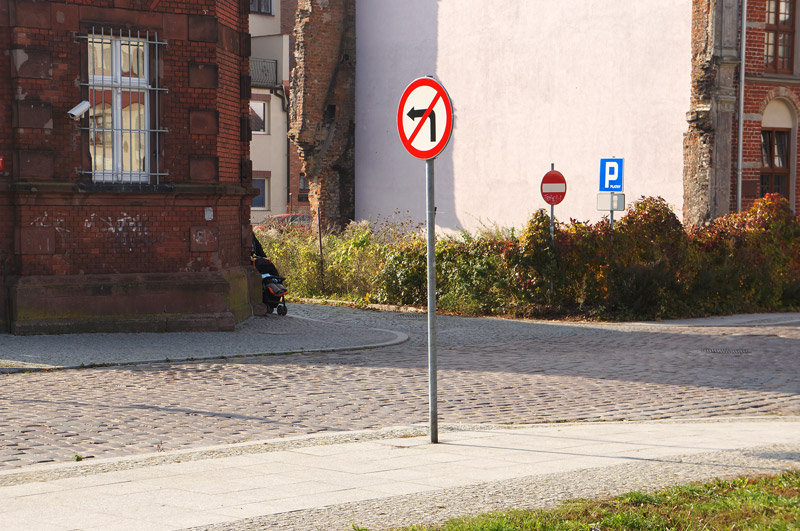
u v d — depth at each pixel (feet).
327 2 119.55
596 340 53.67
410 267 71.82
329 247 85.20
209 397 35.09
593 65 90.02
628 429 29.14
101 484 21.39
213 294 54.29
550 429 29.19
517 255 67.00
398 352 48.67
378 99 117.29
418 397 35.58
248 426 30.07
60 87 51.08
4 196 50.62
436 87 26.76
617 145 87.86
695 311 66.59
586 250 65.41
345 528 17.42
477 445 26.25
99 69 52.85
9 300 50.75
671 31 82.69
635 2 85.76
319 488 20.93
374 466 23.38
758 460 23.93
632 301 64.90
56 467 23.67
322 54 119.75
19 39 50.06
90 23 51.67
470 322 62.85
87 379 38.91
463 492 20.38
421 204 111.34
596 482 21.30
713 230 70.33
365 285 77.66
